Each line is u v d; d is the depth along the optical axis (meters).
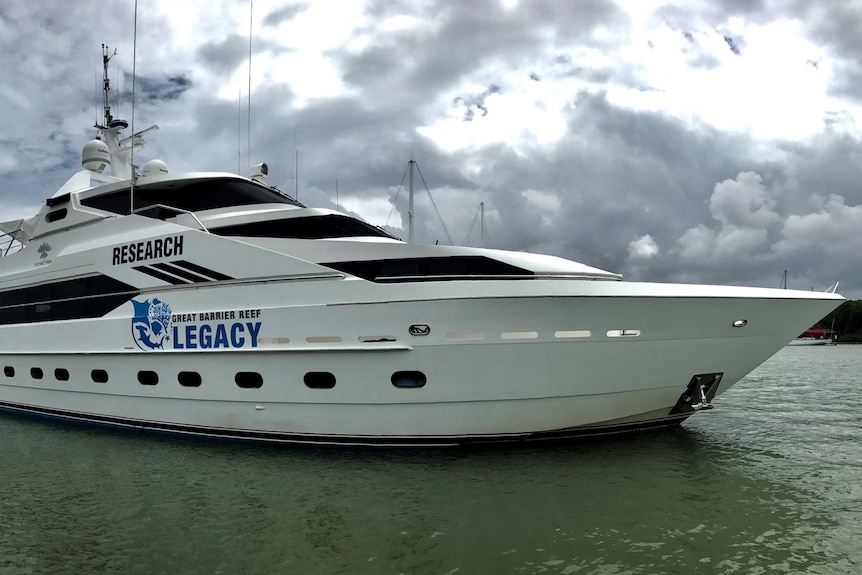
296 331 8.04
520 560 5.11
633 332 7.62
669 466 7.66
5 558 5.22
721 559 5.15
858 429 10.70
